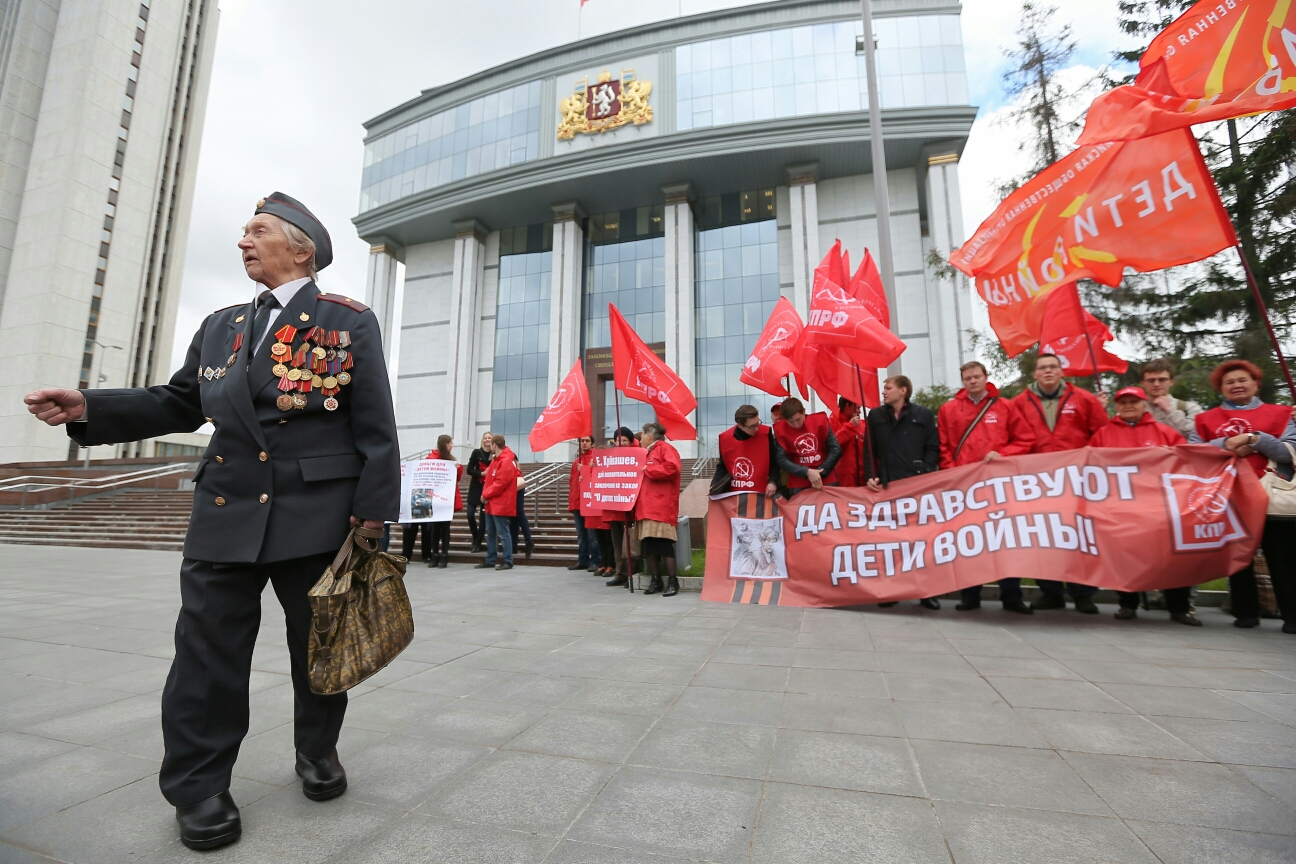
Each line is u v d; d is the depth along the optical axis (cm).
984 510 504
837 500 561
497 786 208
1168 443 497
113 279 3547
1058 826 179
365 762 228
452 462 947
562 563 945
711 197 2730
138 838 179
